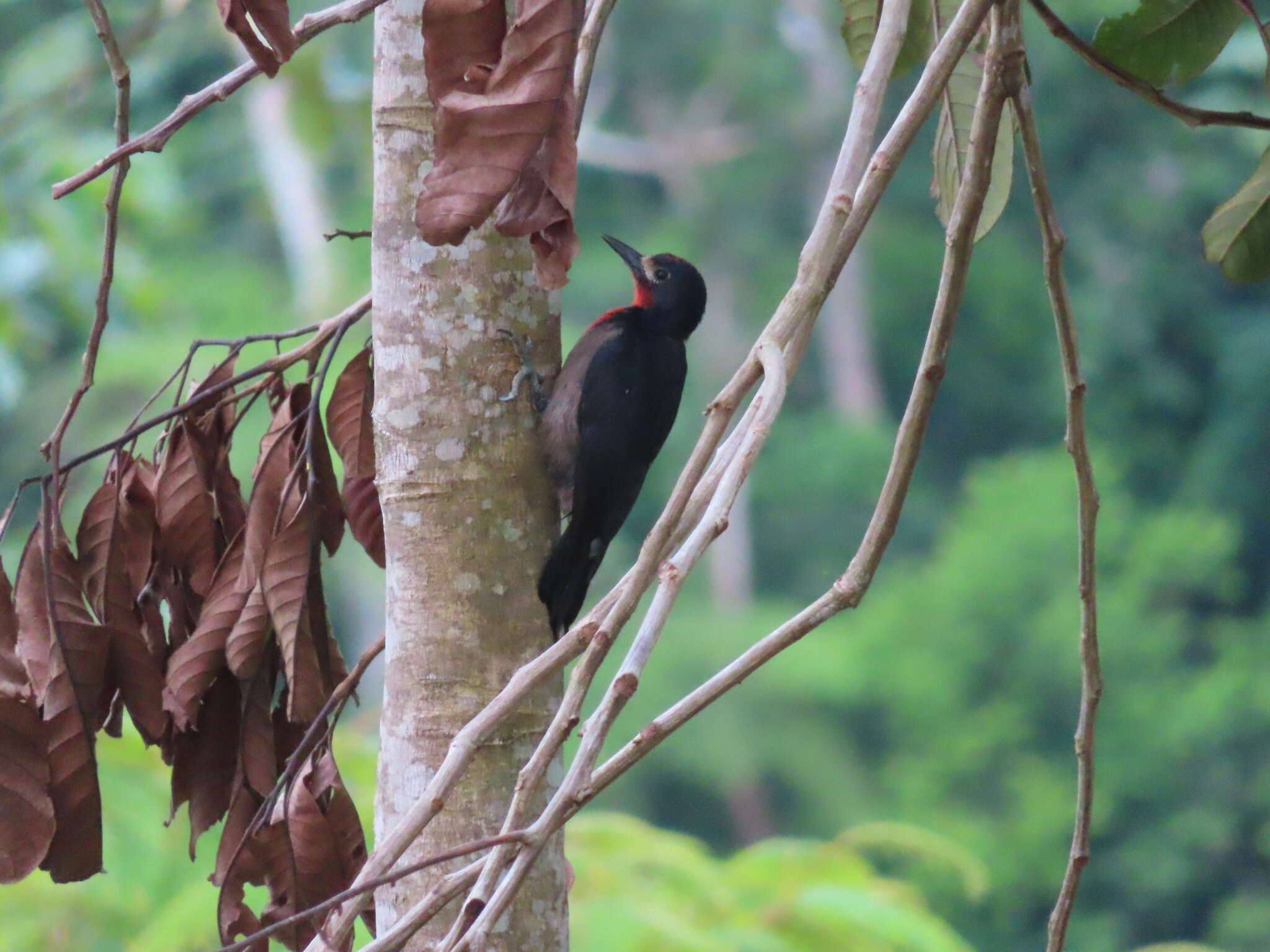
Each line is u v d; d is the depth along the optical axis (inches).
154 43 805.9
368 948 147.6
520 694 149.3
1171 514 1514.5
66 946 398.9
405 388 201.9
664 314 304.2
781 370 152.3
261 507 228.5
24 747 205.0
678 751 1457.9
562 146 156.7
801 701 1491.1
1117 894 1374.3
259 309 1364.4
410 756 196.2
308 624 222.7
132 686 221.9
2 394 702.5
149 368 1230.9
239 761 229.0
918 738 1437.0
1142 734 1397.6
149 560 234.2
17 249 670.5
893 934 375.9
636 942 354.9
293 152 1337.4
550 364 208.2
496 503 200.5
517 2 157.2
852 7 246.2
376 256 206.4
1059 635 1419.8
